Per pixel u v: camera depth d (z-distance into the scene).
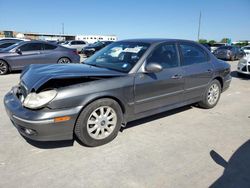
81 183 2.72
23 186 2.64
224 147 3.64
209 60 5.23
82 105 3.21
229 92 7.34
